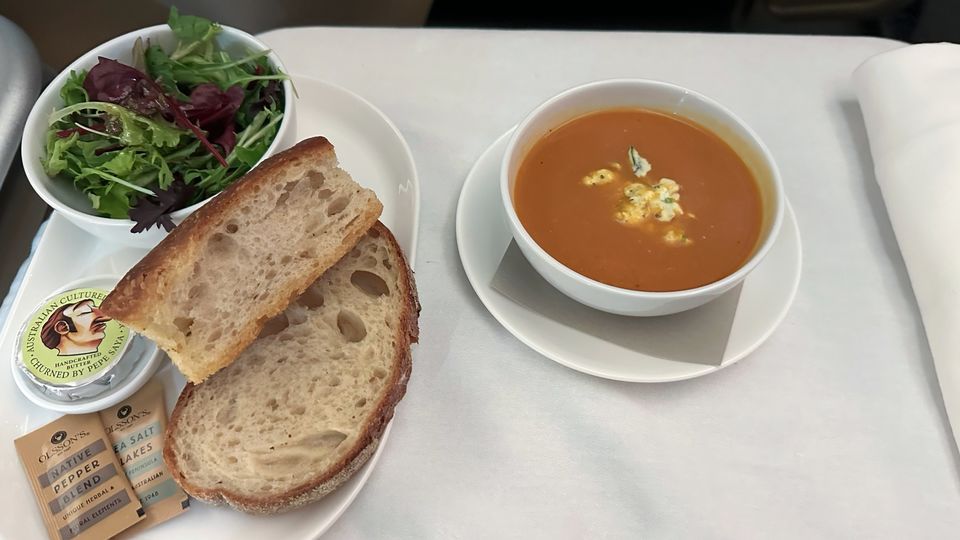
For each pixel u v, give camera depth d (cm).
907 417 27
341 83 38
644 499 26
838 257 31
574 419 27
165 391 28
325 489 24
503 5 59
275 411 26
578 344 28
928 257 28
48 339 27
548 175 29
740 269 24
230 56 35
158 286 24
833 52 39
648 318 28
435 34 40
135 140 30
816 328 29
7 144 35
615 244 27
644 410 27
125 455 26
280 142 31
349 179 29
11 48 37
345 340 28
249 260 27
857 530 25
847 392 28
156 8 55
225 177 31
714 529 25
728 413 27
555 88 38
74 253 31
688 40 40
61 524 24
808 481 26
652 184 28
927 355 29
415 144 36
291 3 56
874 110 34
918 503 25
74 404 26
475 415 28
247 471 25
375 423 25
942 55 33
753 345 27
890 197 31
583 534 25
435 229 33
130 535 24
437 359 29
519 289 28
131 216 28
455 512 25
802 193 33
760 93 37
